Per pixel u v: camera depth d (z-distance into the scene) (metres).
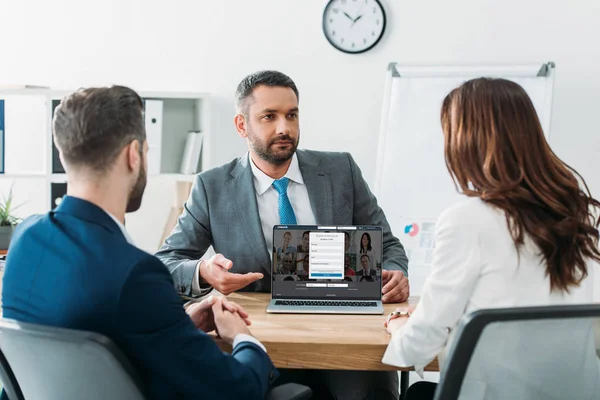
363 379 2.13
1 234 3.43
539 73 3.57
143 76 3.96
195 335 1.40
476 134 1.55
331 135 4.00
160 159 3.76
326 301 2.14
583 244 1.54
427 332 1.56
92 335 1.26
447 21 3.90
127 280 1.31
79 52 3.93
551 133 3.89
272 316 2.01
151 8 3.93
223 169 2.49
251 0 3.92
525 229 1.50
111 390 1.35
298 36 3.95
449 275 1.54
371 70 3.95
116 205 1.45
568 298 1.56
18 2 3.89
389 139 3.67
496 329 1.35
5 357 1.50
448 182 3.62
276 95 2.34
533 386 1.43
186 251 2.43
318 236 2.17
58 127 1.42
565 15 3.84
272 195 2.45
